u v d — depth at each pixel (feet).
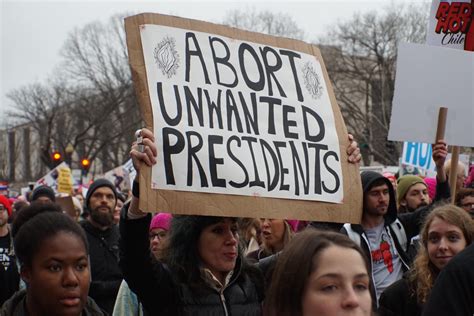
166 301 12.75
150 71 12.70
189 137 12.69
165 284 12.72
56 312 10.19
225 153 12.96
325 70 14.73
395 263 19.34
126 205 12.66
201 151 12.75
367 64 190.19
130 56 12.65
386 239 19.44
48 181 65.72
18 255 10.43
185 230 12.94
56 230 10.26
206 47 13.37
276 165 13.44
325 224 18.11
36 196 30.89
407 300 14.94
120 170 74.95
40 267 10.16
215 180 12.78
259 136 13.44
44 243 10.16
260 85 13.76
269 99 13.76
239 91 13.51
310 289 7.65
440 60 18.13
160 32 12.94
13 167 274.57
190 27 13.29
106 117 220.84
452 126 18.22
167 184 12.35
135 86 12.65
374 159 183.42
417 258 14.98
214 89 13.23
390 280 19.08
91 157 233.14
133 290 12.75
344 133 14.44
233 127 13.20
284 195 13.41
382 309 15.20
